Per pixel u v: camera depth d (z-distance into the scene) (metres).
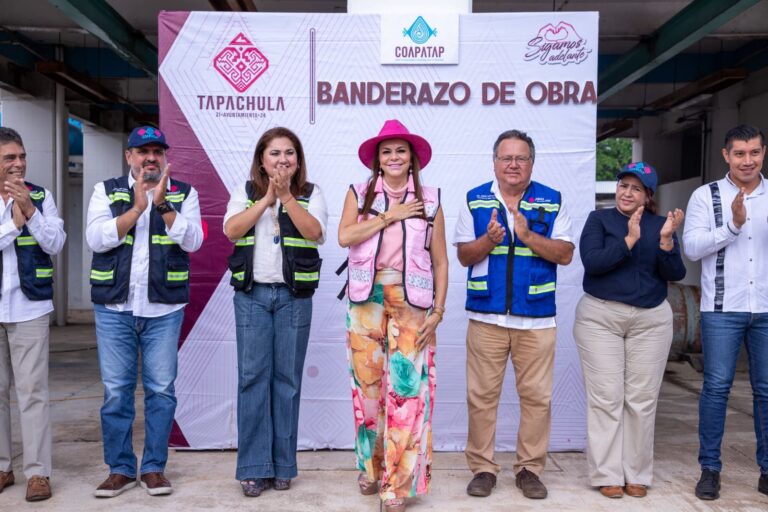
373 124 4.24
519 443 3.63
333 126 4.24
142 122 13.31
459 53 4.21
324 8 8.53
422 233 3.29
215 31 4.21
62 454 4.21
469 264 3.55
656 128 14.75
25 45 10.26
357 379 3.36
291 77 4.23
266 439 3.52
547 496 3.52
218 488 3.62
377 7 4.33
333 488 3.62
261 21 4.20
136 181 3.32
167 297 3.46
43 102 11.10
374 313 3.29
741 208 3.34
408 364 3.24
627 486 3.55
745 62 10.71
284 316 3.48
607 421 3.53
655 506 3.40
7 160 3.40
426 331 3.27
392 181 3.36
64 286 11.63
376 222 3.24
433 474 3.86
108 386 3.47
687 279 12.38
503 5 8.34
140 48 9.23
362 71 4.22
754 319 3.51
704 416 3.58
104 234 3.34
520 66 4.21
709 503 3.45
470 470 3.89
